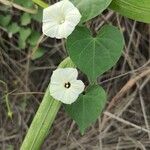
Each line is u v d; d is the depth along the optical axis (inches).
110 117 27.2
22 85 28.8
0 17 28.3
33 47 28.4
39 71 29.7
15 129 29.3
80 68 17.7
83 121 18.5
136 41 28.4
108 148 28.6
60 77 17.6
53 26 17.0
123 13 18.8
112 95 28.5
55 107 19.6
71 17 16.7
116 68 28.5
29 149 19.8
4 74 28.8
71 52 17.7
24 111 28.9
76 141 28.5
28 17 27.6
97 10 17.4
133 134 28.7
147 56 28.9
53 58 29.3
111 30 17.9
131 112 28.9
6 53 28.8
